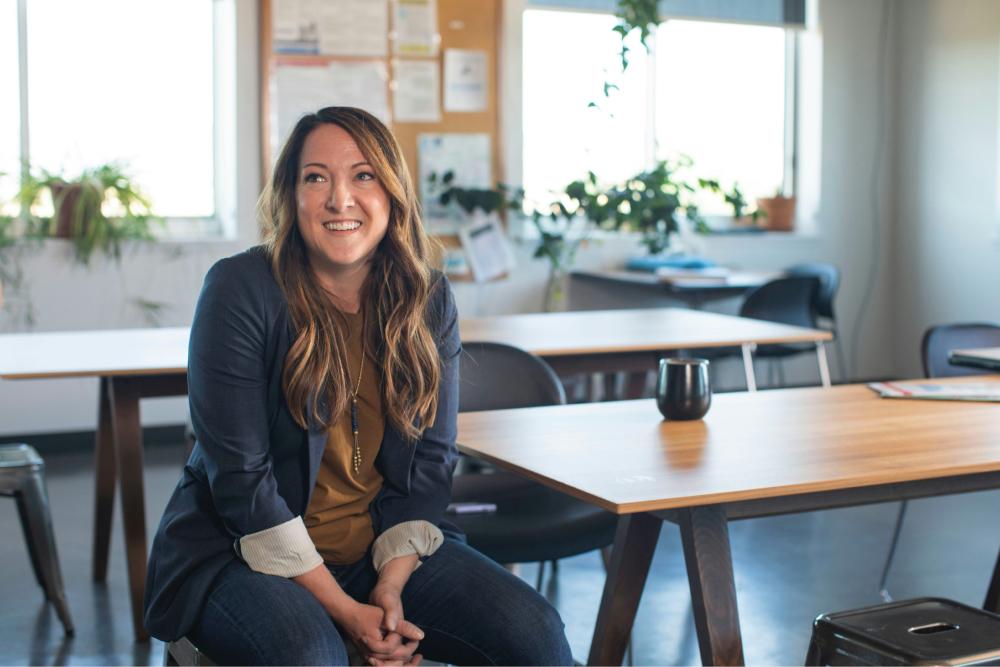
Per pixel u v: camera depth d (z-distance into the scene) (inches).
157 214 219.8
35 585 135.8
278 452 72.9
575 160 246.1
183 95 220.2
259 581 69.0
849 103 265.0
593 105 237.9
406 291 75.8
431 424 77.5
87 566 143.1
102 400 133.9
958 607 71.1
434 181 231.5
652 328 155.9
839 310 268.8
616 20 246.8
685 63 255.1
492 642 71.1
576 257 243.9
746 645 116.3
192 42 219.9
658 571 141.8
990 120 244.5
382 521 76.1
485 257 234.7
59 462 201.5
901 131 268.4
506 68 233.5
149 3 216.5
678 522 72.1
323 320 72.4
